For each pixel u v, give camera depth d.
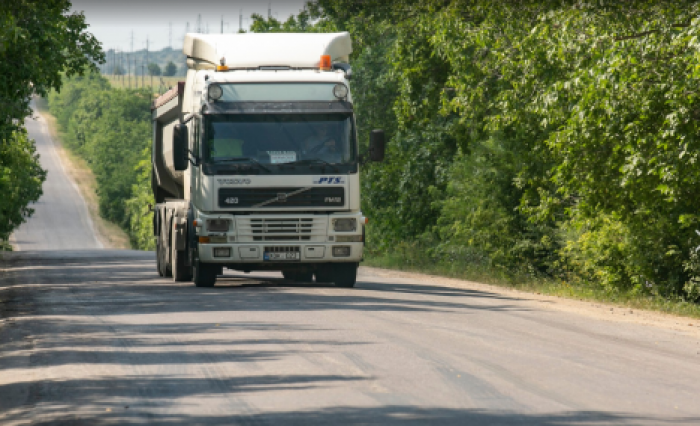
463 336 30.67
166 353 26.92
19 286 61.81
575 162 56.88
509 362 25.36
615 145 53.97
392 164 115.56
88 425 17.94
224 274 69.56
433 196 107.62
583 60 52.66
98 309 40.72
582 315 39.66
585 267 70.31
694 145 46.69
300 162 47.75
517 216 88.38
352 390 21.17
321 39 52.28
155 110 67.12
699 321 41.28
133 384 22.19
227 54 50.81
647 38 47.88
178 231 53.41
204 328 32.53
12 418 18.78
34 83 58.75
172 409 19.28
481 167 90.00
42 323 35.50
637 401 20.31
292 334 30.69
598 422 18.03
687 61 46.09
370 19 110.75
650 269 64.62
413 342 28.92
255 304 40.81
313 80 48.47
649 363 25.97
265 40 51.94
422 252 107.50
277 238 48.06
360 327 32.59
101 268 87.62
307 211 48.16
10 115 60.56
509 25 65.31
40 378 23.27
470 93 77.62
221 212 47.75
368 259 115.19
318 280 57.72
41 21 57.41
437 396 20.52
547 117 59.50
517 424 17.78
